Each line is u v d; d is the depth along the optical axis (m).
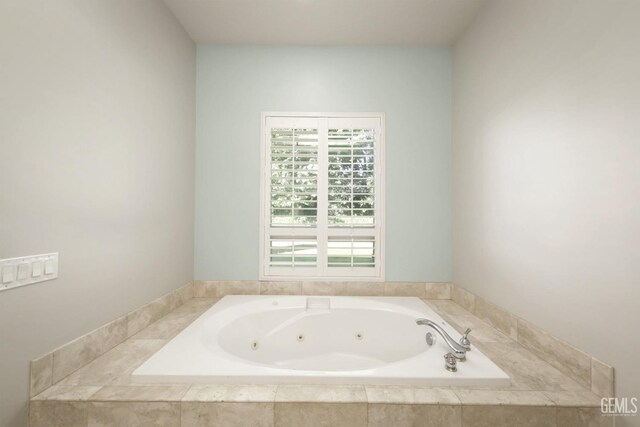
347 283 2.36
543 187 1.38
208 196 2.37
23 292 1.03
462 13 1.99
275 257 2.40
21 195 1.01
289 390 1.14
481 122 1.94
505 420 1.07
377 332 2.07
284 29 2.18
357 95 2.38
